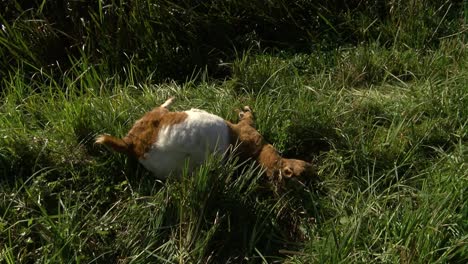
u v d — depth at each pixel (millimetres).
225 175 3309
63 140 3750
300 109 3883
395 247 3100
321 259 3068
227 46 4609
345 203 3416
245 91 4156
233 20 4645
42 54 4504
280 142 3721
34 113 3984
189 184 3279
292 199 3438
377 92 4121
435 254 3109
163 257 3215
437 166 3562
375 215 3316
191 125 3361
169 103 3643
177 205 3307
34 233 3332
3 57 4391
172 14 4531
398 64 4336
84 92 4266
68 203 3477
